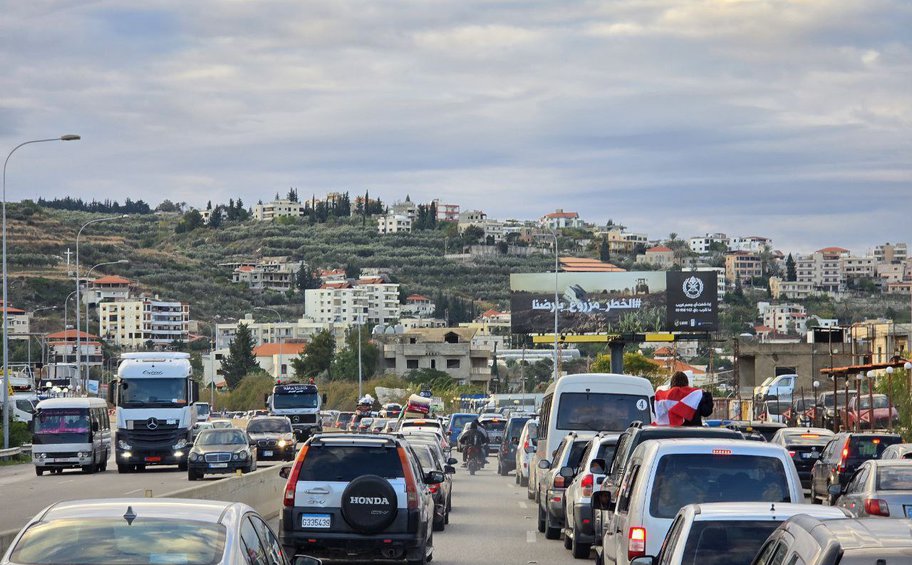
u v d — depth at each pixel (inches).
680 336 6028.5
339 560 1310.3
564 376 1994.3
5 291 4318.4
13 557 590.6
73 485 2854.3
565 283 6122.1
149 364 3309.5
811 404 4407.0
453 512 2191.2
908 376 3533.5
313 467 1221.1
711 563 704.4
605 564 1061.1
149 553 589.9
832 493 1508.4
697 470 881.5
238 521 639.1
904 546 432.8
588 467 1438.2
